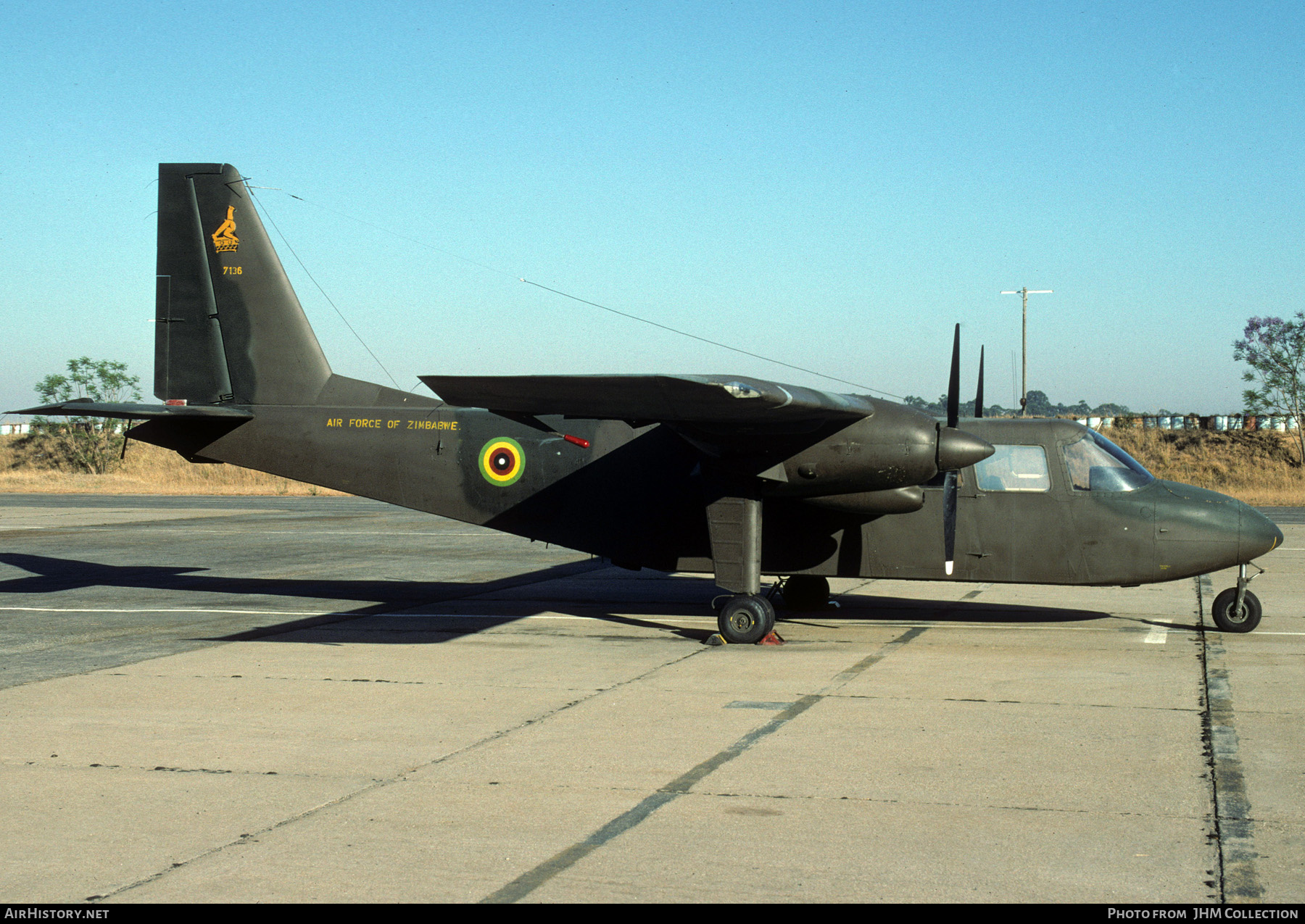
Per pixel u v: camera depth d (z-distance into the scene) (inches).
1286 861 191.6
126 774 247.1
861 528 451.5
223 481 1854.1
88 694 332.2
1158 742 271.0
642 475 467.5
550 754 262.8
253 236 507.8
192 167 510.9
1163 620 479.8
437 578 657.6
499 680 353.7
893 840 203.0
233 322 509.0
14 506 1349.7
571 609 526.6
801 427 401.4
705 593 587.2
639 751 265.6
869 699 322.7
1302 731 281.1
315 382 507.2
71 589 600.7
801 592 502.3
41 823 213.9
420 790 234.8
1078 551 436.8
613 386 347.3
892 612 507.8
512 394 367.9
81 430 2098.9
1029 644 419.8
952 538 430.3
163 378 513.3
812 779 241.3
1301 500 1348.4
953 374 410.9
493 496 482.0
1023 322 1939.0
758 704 316.8
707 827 210.4
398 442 489.1
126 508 1307.8
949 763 253.3
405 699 325.7
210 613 511.2
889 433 404.8
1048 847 198.8
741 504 422.9
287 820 215.3
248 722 297.0
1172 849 197.5
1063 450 441.1
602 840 203.8
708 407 370.0
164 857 195.9
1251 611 442.0
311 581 638.5
